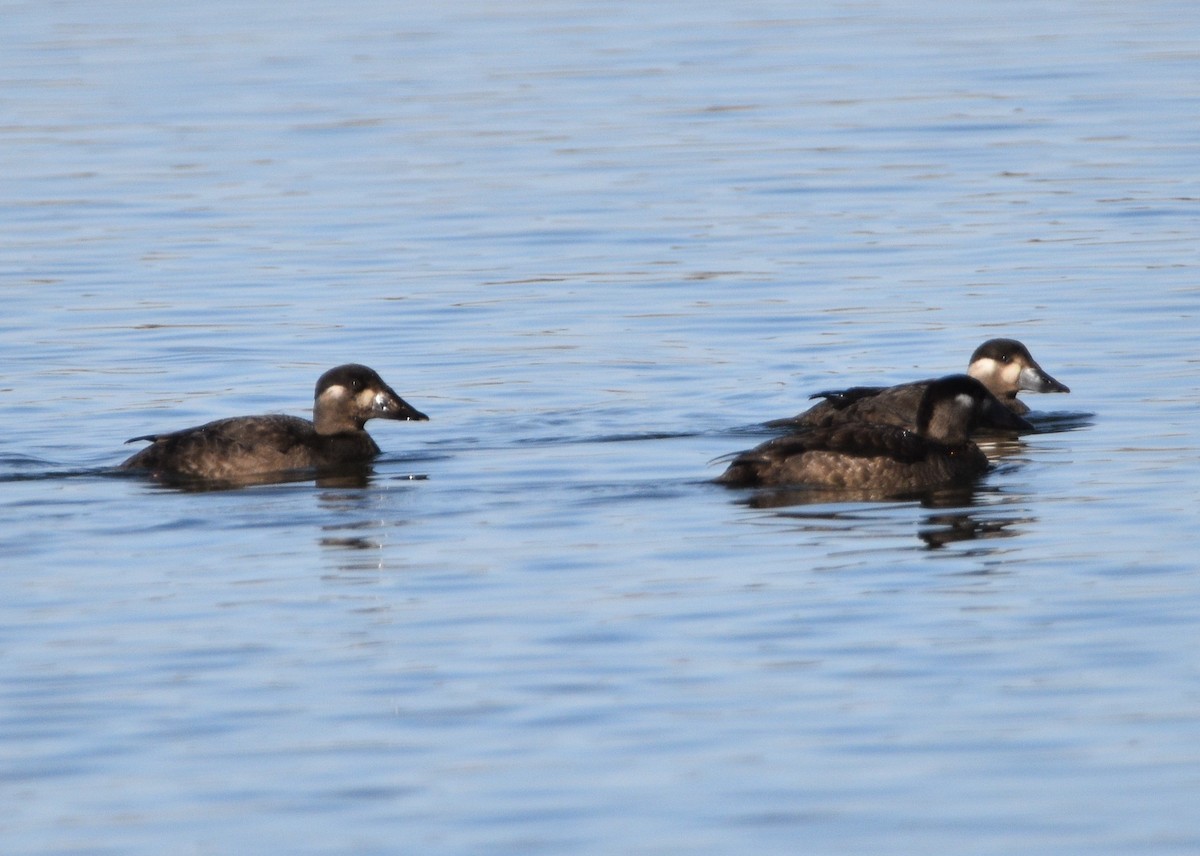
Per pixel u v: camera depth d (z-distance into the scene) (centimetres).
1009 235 2644
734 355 2131
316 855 949
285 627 1277
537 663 1195
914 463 1623
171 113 3647
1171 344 2097
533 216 2845
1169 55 3959
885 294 2373
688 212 2850
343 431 1772
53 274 2559
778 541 1451
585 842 956
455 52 4247
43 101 3772
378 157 3269
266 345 2206
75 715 1130
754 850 945
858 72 3919
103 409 1945
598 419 1886
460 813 992
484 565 1407
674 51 4212
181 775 1046
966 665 1172
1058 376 2003
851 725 1088
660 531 1490
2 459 1756
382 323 2297
